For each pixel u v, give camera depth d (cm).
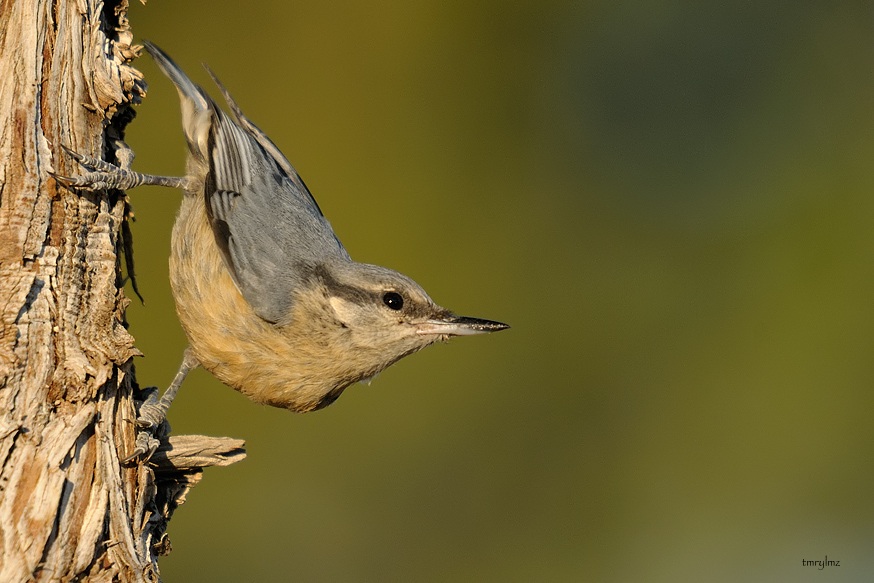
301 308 727
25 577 521
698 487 1320
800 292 1375
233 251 731
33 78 603
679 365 1372
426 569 1249
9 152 593
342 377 757
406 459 1269
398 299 741
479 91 1379
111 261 625
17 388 555
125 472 597
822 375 1341
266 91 1287
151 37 1260
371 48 1326
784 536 1288
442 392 1303
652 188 1431
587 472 1328
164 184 729
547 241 1386
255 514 1202
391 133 1316
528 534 1291
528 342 1348
